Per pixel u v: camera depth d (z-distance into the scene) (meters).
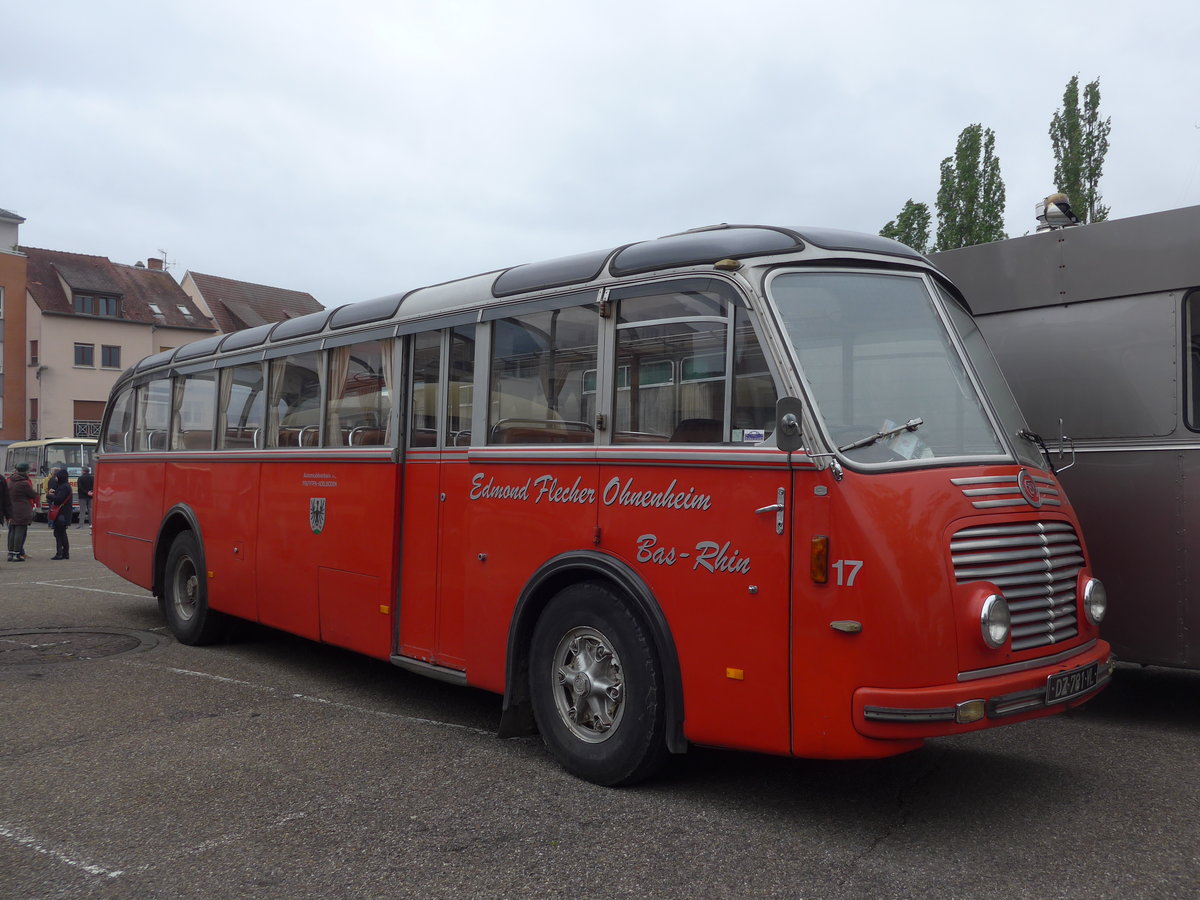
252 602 7.87
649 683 4.61
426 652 5.98
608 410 4.96
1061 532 4.57
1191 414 5.92
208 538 8.55
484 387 5.73
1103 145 19.59
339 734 5.82
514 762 5.25
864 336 4.53
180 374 9.42
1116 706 6.57
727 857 3.94
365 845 4.12
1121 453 6.15
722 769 5.11
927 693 3.84
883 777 4.98
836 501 4.01
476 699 6.76
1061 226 6.95
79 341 51.44
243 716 6.26
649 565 4.63
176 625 8.98
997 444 4.55
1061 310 6.50
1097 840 4.11
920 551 3.95
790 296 4.45
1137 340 6.14
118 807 4.60
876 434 4.25
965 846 4.04
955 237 18.47
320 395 7.25
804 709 4.03
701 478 4.46
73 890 3.73
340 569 6.77
